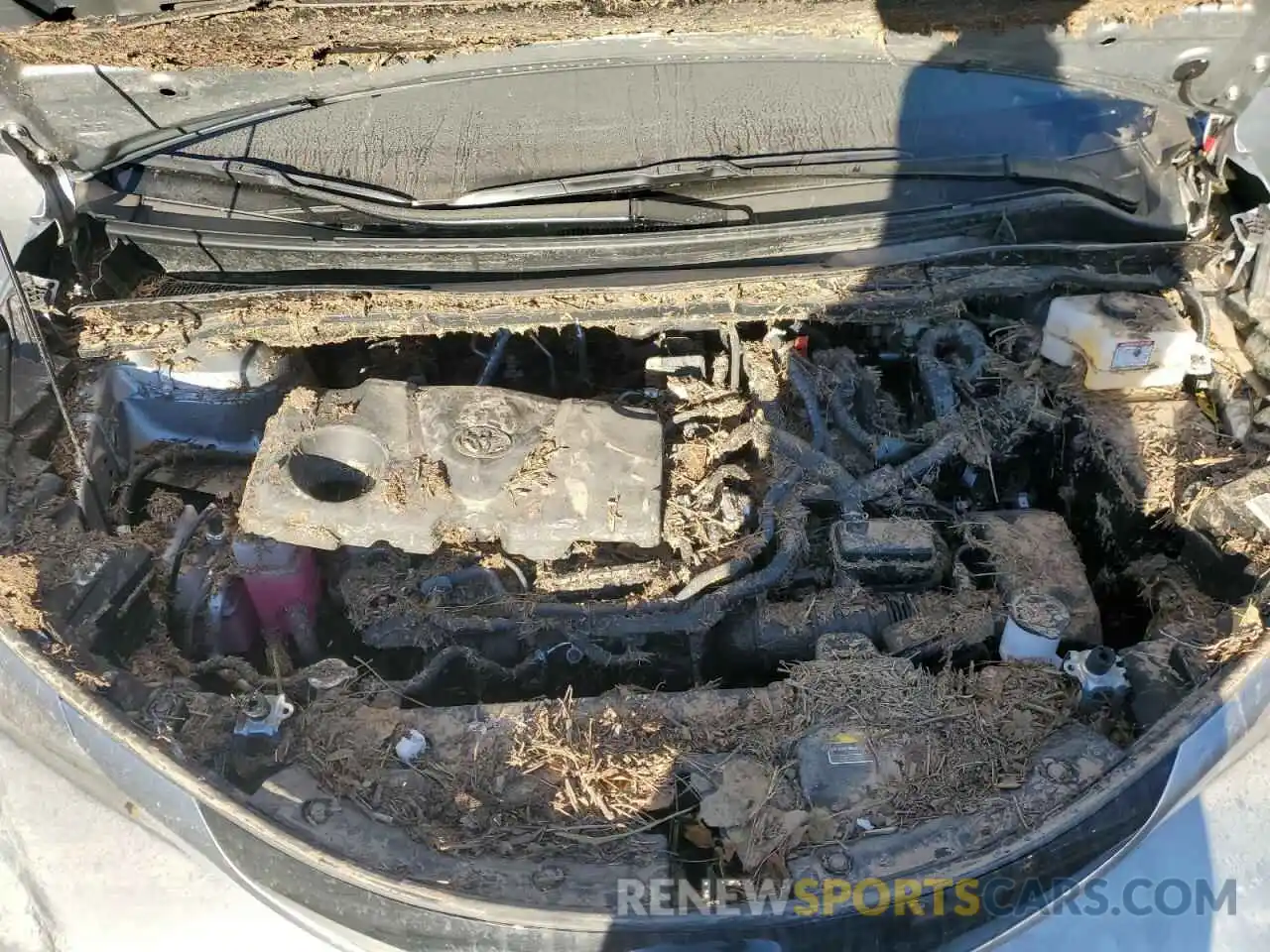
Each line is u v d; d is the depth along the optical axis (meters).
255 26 2.87
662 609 2.99
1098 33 2.98
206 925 2.62
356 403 3.16
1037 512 3.27
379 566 3.14
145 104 3.12
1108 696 2.67
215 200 3.36
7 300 3.36
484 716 2.67
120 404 3.51
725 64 3.13
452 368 3.87
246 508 2.99
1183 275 3.55
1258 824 2.70
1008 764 2.51
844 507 3.22
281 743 2.65
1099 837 2.42
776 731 2.62
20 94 3.04
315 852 2.34
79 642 2.78
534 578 3.11
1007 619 2.81
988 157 3.33
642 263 3.40
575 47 3.06
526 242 3.34
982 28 2.97
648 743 2.61
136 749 2.50
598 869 2.33
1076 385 3.46
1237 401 3.32
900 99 3.22
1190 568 3.08
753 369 3.49
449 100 3.19
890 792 2.47
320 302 3.33
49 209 3.31
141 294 3.45
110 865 2.69
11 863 2.71
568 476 3.03
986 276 3.40
